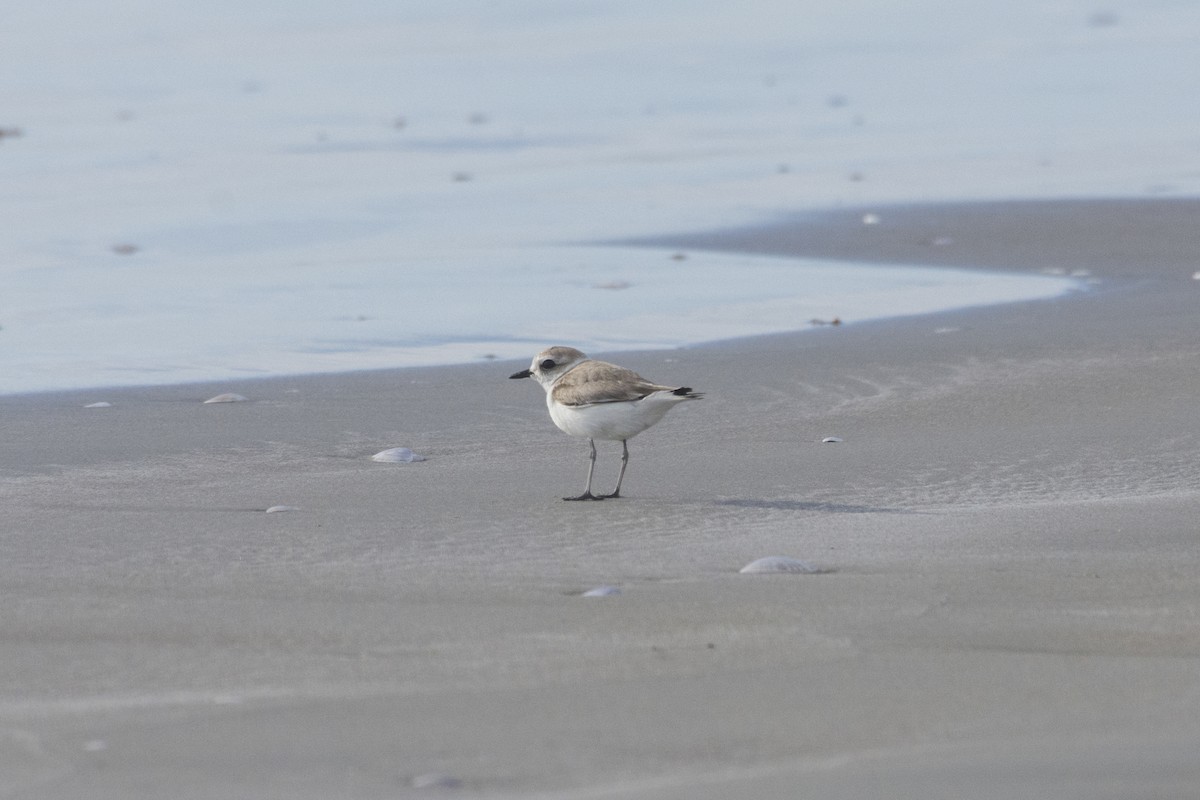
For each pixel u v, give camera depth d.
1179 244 24.48
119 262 24.16
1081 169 33.19
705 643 7.91
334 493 11.64
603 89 50.44
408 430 13.93
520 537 10.34
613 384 11.23
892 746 6.47
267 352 17.66
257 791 6.05
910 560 9.59
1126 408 14.42
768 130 41.03
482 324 19.33
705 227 27.16
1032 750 6.40
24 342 18.19
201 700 7.09
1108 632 8.09
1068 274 22.62
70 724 6.78
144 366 16.84
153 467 12.52
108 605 8.73
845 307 20.41
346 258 24.52
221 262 24.22
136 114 45.66
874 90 48.75
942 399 14.95
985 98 46.16
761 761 6.32
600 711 6.91
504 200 30.58
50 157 37.00
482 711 6.91
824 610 8.50
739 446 13.30
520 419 14.37
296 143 39.56
